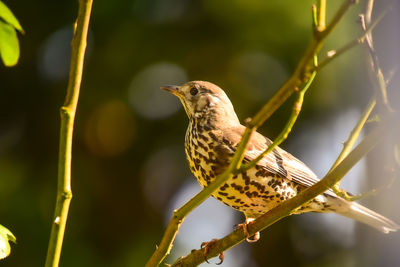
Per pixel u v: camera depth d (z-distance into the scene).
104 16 12.21
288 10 11.70
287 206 5.68
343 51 4.20
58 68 12.77
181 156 13.02
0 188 11.93
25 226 11.47
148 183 13.25
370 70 4.70
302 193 5.55
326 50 11.50
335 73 11.88
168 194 13.35
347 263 12.70
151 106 12.85
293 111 4.71
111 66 12.41
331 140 12.62
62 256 11.66
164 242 5.29
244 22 12.05
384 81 4.86
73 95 5.15
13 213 11.55
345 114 12.48
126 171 13.12
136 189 13.15
